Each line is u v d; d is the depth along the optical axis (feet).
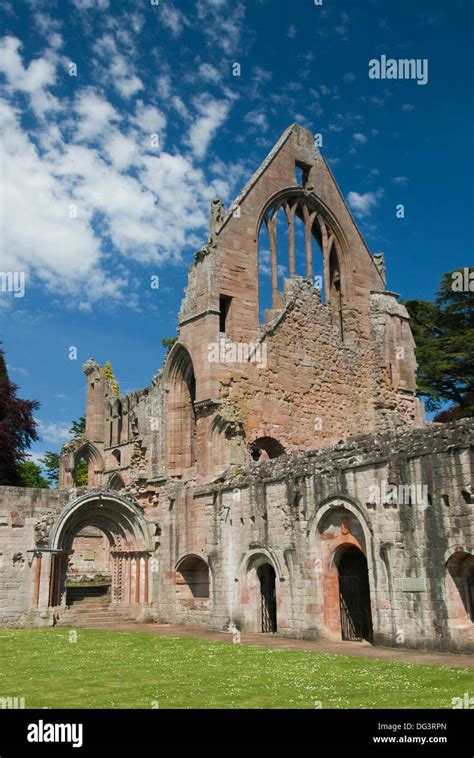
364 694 51.78
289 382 143.02
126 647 88.38
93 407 238.89
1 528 127.65
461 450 78.54
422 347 211.41
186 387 143.84
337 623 95.71
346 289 162.09
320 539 98.43
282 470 106.32
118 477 223.10
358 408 155.43
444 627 78.23
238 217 142.00
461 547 77.41
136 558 135.13
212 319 133.08
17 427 191.01
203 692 53.72
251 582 110.73
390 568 85.20
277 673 63.21
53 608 124.88
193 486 127.85
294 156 157.38
